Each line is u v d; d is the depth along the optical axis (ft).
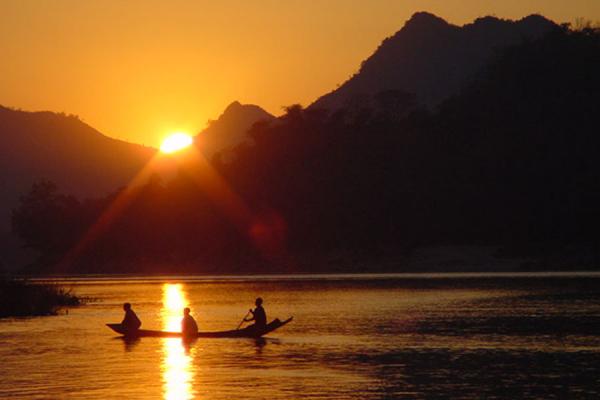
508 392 181.57
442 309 373.61
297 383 193.77
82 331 306.35
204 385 192.65
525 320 316.19
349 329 299.99
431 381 194.70
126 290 611.06
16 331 307.78
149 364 224.33
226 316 372.58
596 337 264.31
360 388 187.62
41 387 192.13
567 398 175.11
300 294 515.09
